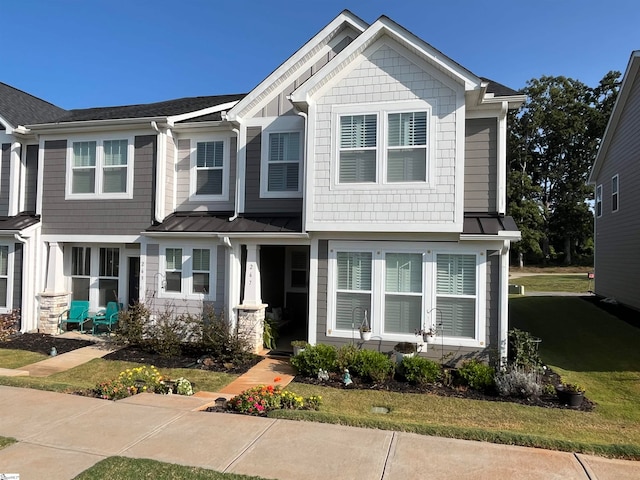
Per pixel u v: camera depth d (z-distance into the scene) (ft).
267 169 32.58
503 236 24.27
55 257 35.86
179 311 32.68
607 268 53.88
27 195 38.37
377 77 26.45
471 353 25.35
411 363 23.81
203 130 34.68
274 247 38.75
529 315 46.57
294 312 40.09
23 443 13.55
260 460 12.52
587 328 39.19
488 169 27.96
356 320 27.32
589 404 20.97
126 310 35.01
